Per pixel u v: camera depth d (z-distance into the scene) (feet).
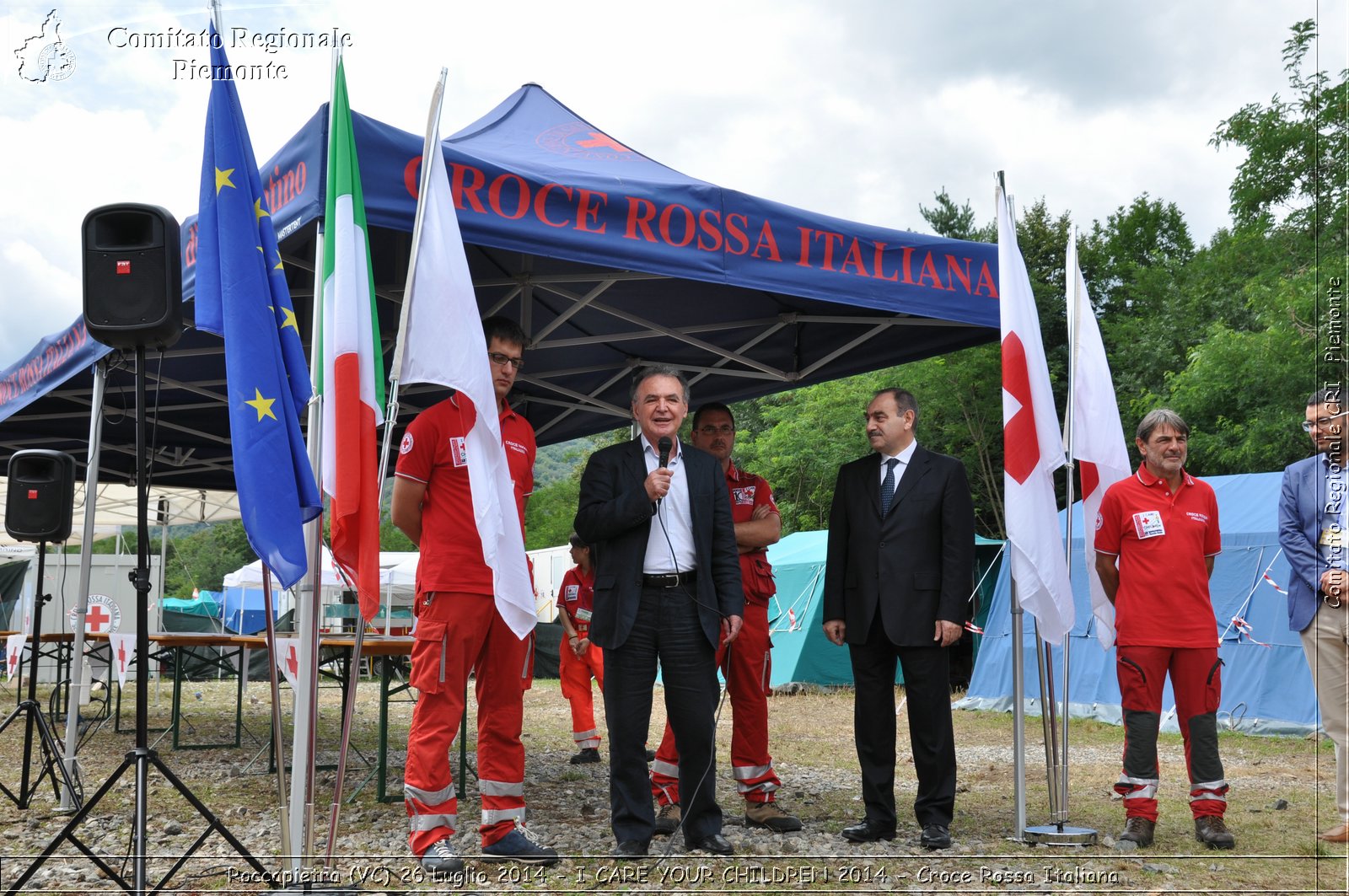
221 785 20.79
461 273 12.67
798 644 50.11
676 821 15.24
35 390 24.38
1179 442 15.62
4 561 62.39
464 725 19.33
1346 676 14.69
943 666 14.96
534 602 12.63
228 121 11.76
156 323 10.75
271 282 12.05
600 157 20.47
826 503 97.71
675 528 13.88
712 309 23.52
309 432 12.26
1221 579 35.60
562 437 34.19
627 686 13.55
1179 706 15.61
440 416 13.34
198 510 51.83
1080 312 17.29
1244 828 16.96
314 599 11.82
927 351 23.90
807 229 16.71
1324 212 67.10
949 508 15.01
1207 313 83.61
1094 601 16.79
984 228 104.47
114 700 41.19
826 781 22.33
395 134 13.58
